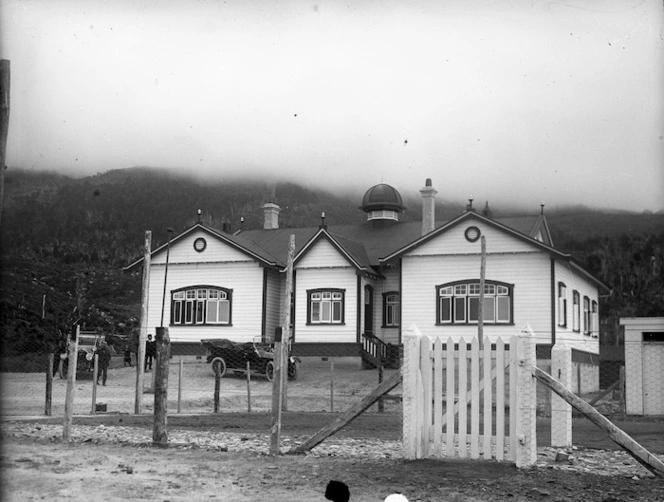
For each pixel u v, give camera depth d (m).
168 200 105.56
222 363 35.69
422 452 9.81
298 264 40.84
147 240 20.73
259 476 8.53
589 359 42.06
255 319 40.59
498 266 36.91
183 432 13.83
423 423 9.88
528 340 9.28
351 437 13.45
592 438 13.68
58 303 36.84
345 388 31.97
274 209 50.72
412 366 9.84
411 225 46.91
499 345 9.40
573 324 39.28
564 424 11.91
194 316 41.72
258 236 48.22
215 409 20.75
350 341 39.56
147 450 10.57
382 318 41.34
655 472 8.73
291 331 40.88
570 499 7.68
